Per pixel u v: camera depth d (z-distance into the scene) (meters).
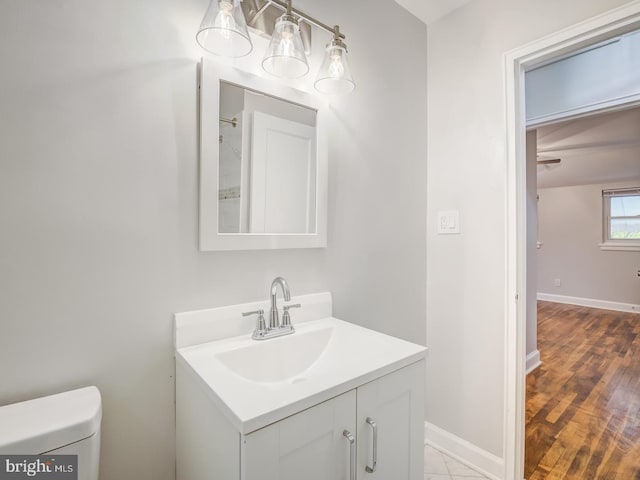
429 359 1.85
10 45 0.77
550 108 2.03
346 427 0.83
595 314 4.98
